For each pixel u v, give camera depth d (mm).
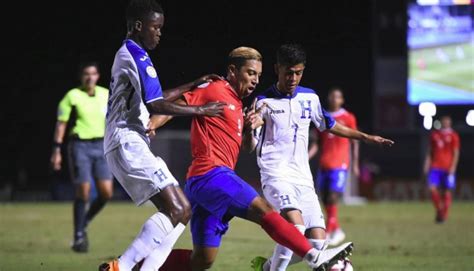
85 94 41500
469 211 81000
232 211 23531
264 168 26594
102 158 41281
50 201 108312
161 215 22984
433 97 127000
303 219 26172
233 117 24188
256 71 24656
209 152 23891
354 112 140625
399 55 125375
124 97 23359
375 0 125562
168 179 23203
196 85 24688
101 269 22500
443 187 65875
